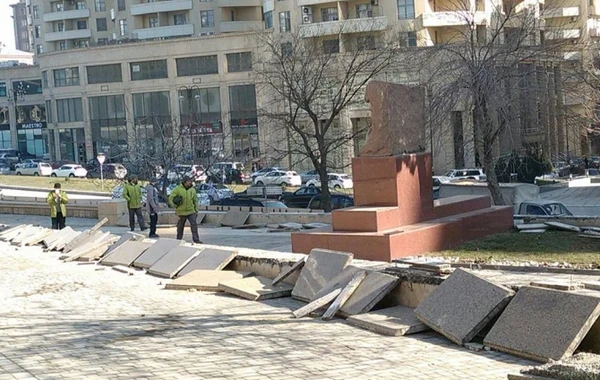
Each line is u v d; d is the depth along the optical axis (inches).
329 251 488.4
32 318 451.5
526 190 1325.0
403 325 376.8
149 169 1424.7
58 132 3097.9
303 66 1424.7
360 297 420.8
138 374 307.3
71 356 344.2
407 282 414.6
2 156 3420.3
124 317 448.8
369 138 623.8
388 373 301.9
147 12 3196.4
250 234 851.4
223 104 2696.9
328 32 2225.6
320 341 365.1
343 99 1363.2
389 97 616.4
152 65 2800.2
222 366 319.3
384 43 1904.5
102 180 2043.6
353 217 597.3
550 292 327.6
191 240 815.7
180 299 506.6
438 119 932.0
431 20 2138.3
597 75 1176.8
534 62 1003.3
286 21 2539.4
